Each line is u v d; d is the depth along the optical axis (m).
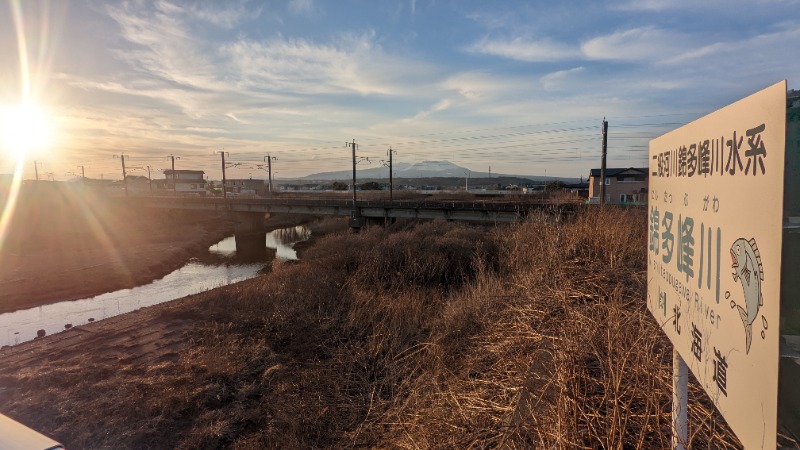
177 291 24.73
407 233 25.59
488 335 6.97
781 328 1.23
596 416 3.50
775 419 1.16
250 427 7.37
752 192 1.28
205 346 11.05
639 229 9.62
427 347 8.47
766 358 1.21
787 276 1.24
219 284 26.06
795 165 1.24
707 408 3.50
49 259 33.38
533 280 8.66
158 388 8.66
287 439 6.62
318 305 13.43
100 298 23.16
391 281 16.06
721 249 1.54
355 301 13.10
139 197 69.56
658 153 2.49
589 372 4.41
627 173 44.50
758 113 1.23
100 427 7.31
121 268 30.59
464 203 34.00
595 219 10.73
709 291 1.66
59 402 8.15
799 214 1.21
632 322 4.61
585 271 8.12
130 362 10.42
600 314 5.27
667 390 3.54
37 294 23.77
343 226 52.84
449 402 5.20
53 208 63.41
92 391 8.62
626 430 3.53
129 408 7.84
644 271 7.38
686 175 1.96
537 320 6.42
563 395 3.56
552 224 12.26
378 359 9.40
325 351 10.25
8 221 52.09
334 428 6.88
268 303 14.23
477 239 20.38
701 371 1.77
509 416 4.30
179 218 62.78
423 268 16.19
